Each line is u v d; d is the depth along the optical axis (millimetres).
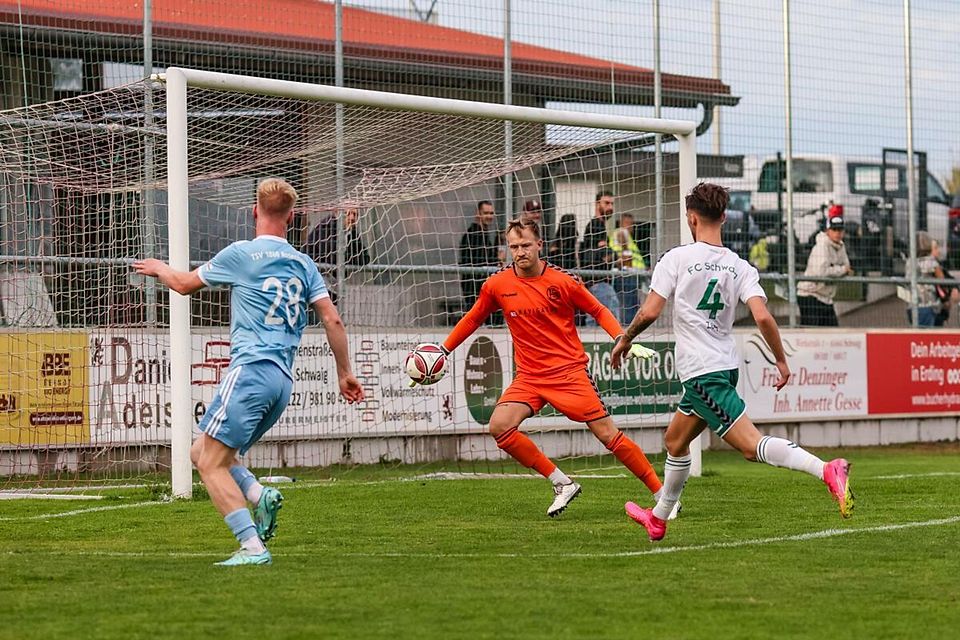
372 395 29938
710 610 11055
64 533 17656
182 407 22359
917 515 19547
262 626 10297
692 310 14578
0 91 27062
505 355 31859
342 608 11078
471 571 13383
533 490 24188
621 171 32594
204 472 13672
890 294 36938
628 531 17531
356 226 29938
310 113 28812
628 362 32188
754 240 34500
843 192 35656
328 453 29500
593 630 10172
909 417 37031
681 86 33094
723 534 17078
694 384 14562
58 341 26969
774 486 24516
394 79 30578
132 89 26203
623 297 31703
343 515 19766
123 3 28047
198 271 13555
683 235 27875
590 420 19188
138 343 27547
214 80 22812
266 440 28719
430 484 25547
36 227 27312
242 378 13352
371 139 29406
